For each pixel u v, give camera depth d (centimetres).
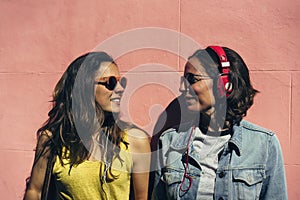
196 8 345
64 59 368
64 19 367
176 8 348
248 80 319
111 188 320
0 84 380
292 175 333
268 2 335
